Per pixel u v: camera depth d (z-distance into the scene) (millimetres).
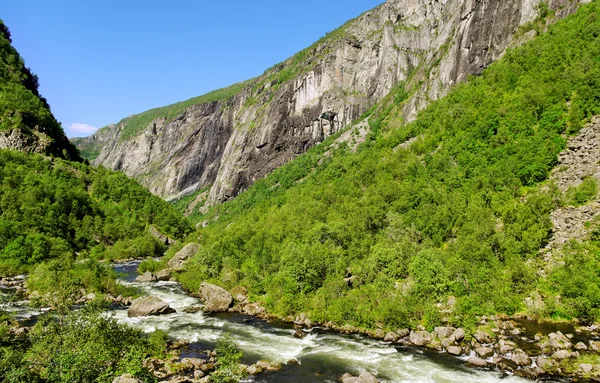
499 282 44781
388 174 89688
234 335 41688
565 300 40219
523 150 64000
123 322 45688
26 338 36844
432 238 59969
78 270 65250
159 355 34281
